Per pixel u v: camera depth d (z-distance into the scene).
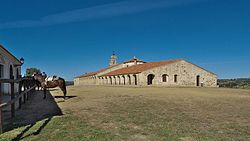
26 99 17.52
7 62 24.41
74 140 6.82
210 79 56.59
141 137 7.22
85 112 11.56
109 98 18.55
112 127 8.44
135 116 10.55
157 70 50.53
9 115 10.81
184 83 53.62
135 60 75.31
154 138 7.12
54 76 18.62
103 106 13.76
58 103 15.52
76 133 7.55
